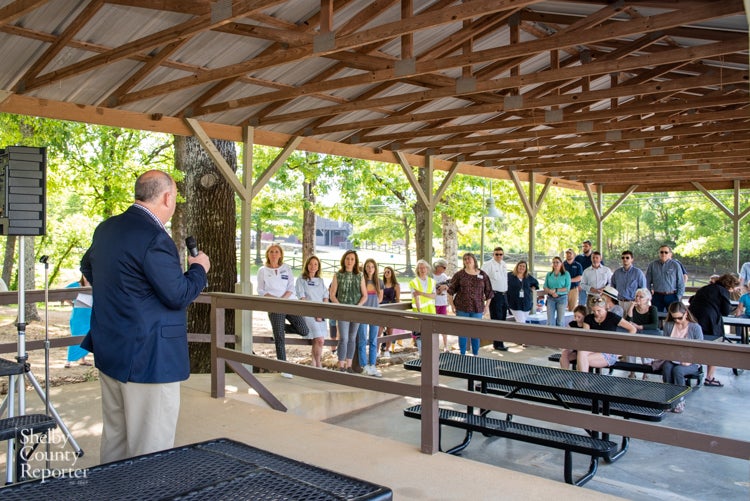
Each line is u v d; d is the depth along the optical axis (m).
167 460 1.69
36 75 6.26
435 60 5.78
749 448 2.79
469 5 4.50
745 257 25.33
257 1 4.54
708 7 4.43
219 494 1.44
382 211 25.66
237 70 5.86
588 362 6.15
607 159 12.31
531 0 4.21
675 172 14.80
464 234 22.70
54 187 12.48
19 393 3.47
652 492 4.43
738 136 10.26
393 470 3.52
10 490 1.47
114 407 2.87
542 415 3.36
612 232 28.09
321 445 3.96
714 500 4.30
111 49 6.06
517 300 9.74
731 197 25.19
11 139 10.48
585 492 3.20
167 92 6.43
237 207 22.89
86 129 12.37
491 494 3.18
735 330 10.39
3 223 3.61
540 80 6.09
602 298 6.78
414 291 8.14
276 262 7.16
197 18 4.96
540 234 26.67
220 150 8.74
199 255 2.99
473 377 4.78
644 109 7.60
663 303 9.77
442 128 9.27
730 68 7.62
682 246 24.95
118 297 2.75
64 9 5.47
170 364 2.80
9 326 12.49
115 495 1.45
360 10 6.32
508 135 9.89
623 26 4.82
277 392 6.14
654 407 4.00
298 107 8.16
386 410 6.95
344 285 7.34
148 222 2.78
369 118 9.12
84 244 16.45
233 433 4.22
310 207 17.28
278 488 1.48
